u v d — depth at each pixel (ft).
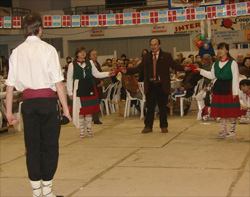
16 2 79.15
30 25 11.50
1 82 30.40
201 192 12.48
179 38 68.85
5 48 78.54
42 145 11.46
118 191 13.01
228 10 29.25
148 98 23.98
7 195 13.35
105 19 31.30
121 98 36.42
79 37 73.46
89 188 13.50
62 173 15.61
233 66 20.10
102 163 16.93
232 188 12.73
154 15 30.48
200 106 28.55
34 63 11.11
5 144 22.76
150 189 13.04
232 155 17.28
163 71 23.25
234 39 59.06
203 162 16.24
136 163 16.61
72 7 73.41
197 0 34.19
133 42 72.18
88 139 22.98
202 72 21.57
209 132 23.45
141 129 25.80
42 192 12.56
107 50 73.72
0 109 26.11
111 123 29.30
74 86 22.97
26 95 11.24
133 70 23.73
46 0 78.43
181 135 22.84
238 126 25.18
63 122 11.51
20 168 16.93
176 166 15.79
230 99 20.53
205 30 38.01
